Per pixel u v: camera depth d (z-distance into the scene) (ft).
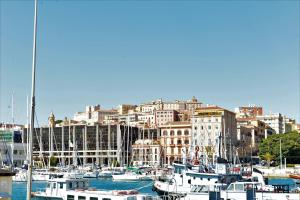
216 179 244.22
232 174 251.19
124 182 493.36
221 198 204.85
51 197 234.38
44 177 455.22
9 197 78.79
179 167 261.85
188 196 215.51
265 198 206.90
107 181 507.71
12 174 79.61
